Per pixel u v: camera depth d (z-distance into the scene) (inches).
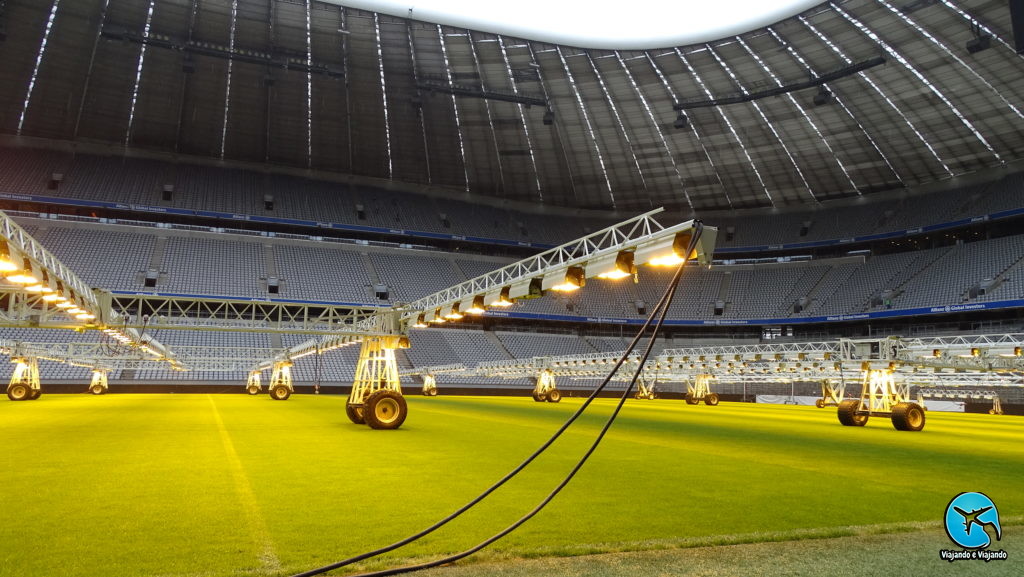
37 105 2546.8
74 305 855.7
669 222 3380.9
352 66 2501.2
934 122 2439.7
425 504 329.4
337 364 2541.8
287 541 254.4
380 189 3260.3
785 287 3061.0
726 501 356.8
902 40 2026.3
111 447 565.6
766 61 2269.9
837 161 2824.8
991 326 2504.9
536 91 2613.2
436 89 2497.5
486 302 778.8
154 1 2129.7
